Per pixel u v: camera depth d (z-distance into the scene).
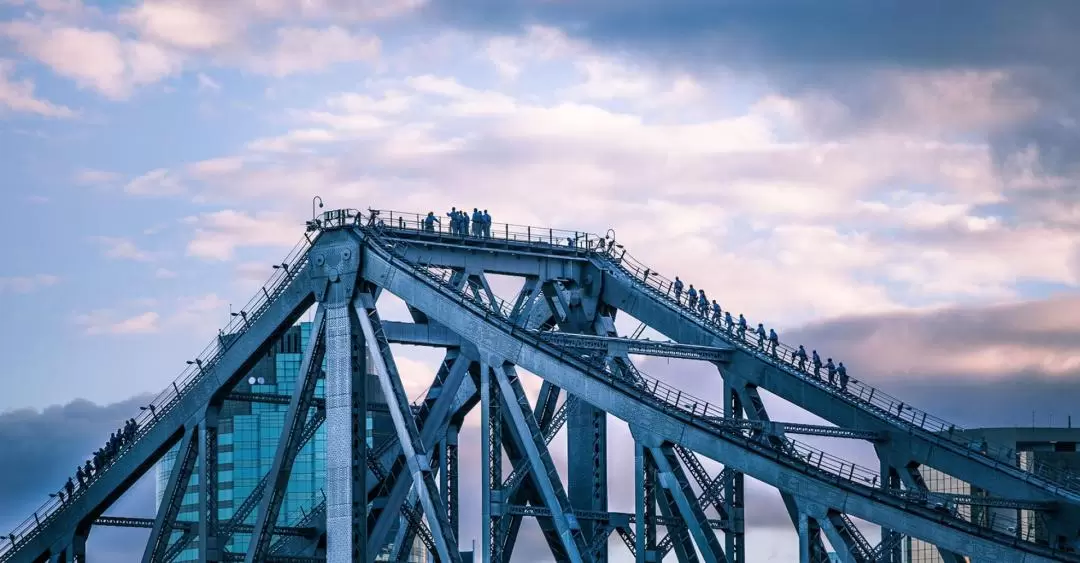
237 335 139.00
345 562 127.62
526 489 136.88
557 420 137.38
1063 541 133.62
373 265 128.75
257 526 132.88
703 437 113.38
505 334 122.25
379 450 134.38
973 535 105.50
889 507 106.56
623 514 131.50
